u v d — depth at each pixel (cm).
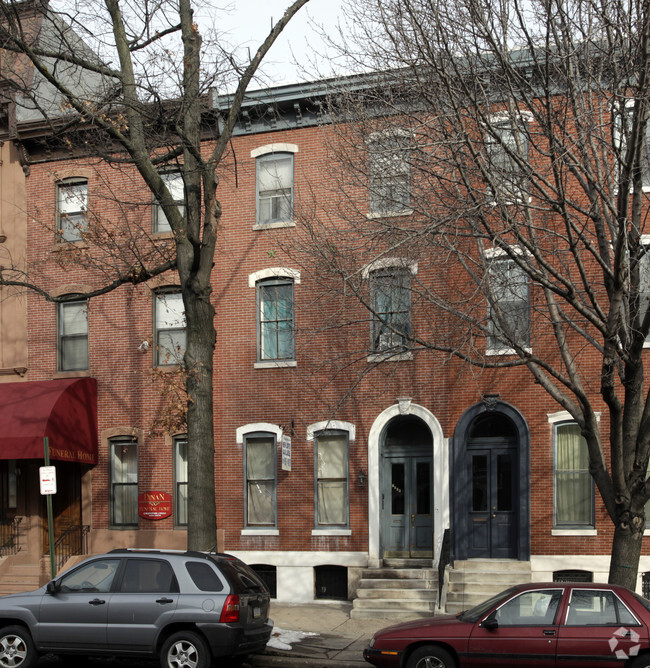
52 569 1456
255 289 1983
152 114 1544
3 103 2162
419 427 1894
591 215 1205
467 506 1792
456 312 1309
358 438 1870
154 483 2011
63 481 2088
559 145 1201
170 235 2048
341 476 1897
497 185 1257
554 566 1697
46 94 2298
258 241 1991
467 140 1186
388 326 1335
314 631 1534
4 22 2031
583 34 1259
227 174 2028
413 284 1600
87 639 1166
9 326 2152
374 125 1486
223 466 1962
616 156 1202
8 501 2088
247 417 1956
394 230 1335
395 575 1755
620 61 1285
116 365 2075
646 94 1155
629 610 1053
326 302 1903
